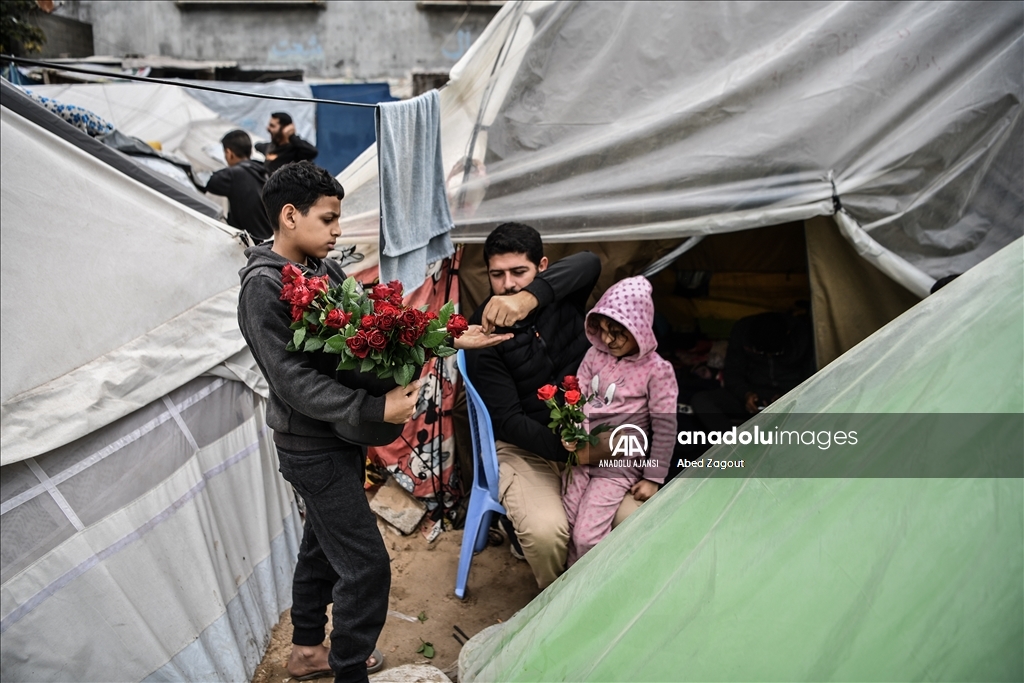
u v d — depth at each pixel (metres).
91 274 2.35
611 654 1.64
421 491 3.34
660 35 3.38
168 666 2.13
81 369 2.25
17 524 1.99
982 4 3.35
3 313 2.13
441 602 2.83
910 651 1.34
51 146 2.34
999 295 1.71
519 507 2.54
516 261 2.62
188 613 2.25
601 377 2.61
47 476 2.09
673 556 1.77
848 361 1.83
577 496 2.58
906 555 1.43
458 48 12.93
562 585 2.08
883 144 3.37
